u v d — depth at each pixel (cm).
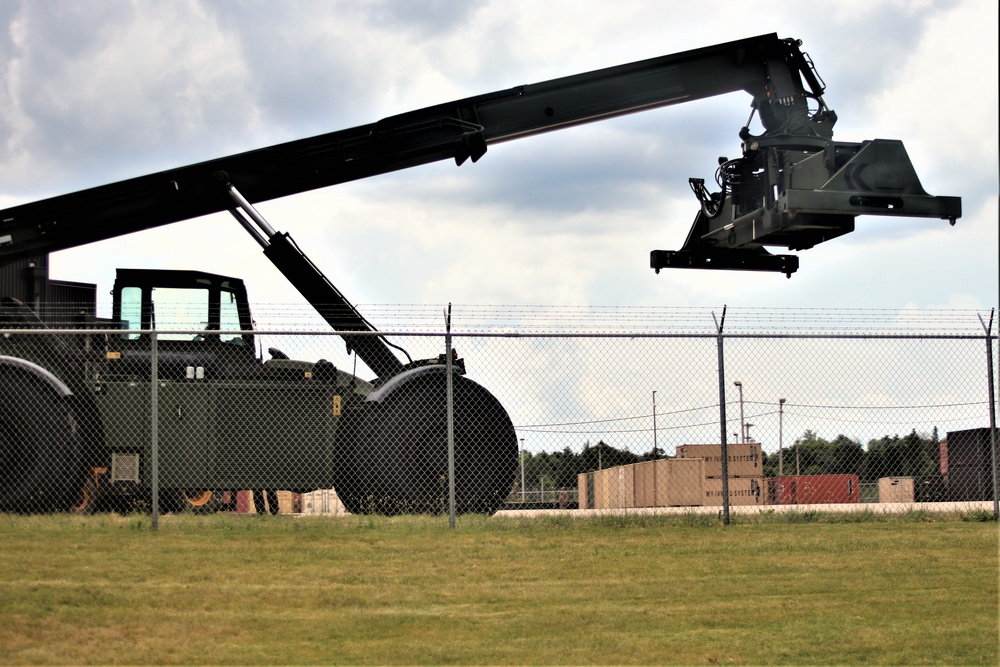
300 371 1556
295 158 1666
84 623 948
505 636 931
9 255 1648
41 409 1491
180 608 1001
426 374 1579
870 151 1564
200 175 1650
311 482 1527
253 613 991
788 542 1317
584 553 1241
